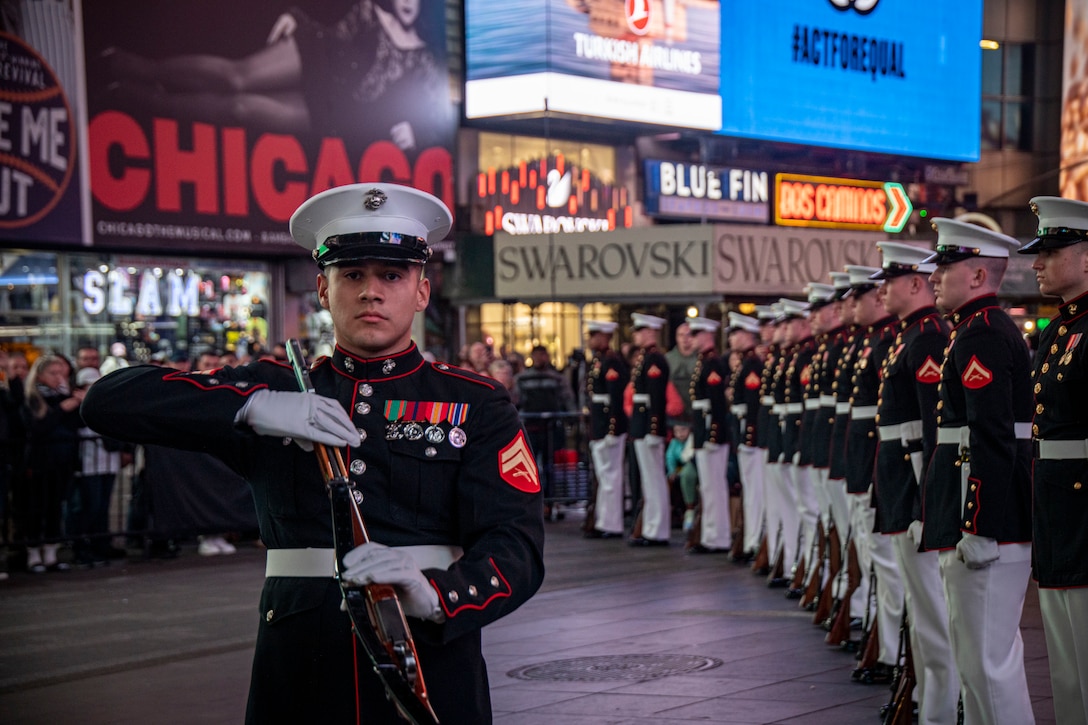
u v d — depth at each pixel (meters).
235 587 11.71
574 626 9.65
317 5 20.38
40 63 17.22
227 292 19.75
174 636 9.56
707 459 13.59
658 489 14.39
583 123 24.62
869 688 7.55
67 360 13.12
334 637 3.38
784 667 8.12
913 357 6.84
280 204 19.84
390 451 3.47
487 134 23.75
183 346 19.19
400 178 21.45
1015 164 34.81
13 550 12.83
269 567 3.54
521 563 3.34
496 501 3.45
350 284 3.56
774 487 11.73
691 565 12.88
